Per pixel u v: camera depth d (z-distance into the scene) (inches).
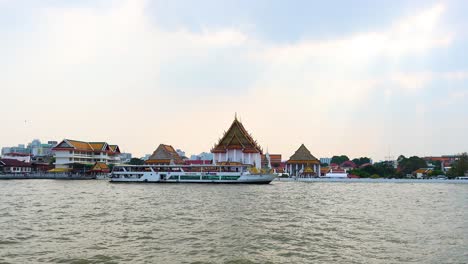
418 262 979.9
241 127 5610.2
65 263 955.3
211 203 2220.7
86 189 3508.9
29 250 1077.8
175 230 1359.5
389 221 1628.9
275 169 7652.6
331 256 1032.2
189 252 1058.1
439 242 1205.7
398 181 5930.1
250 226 1448.1
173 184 4498.0
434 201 2591.0
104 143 6889.8
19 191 3196.4
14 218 1630.2
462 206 2265.0
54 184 4451.3
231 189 3580.2
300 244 1164.5
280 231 1360.7
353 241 1211.2
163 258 998.4
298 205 2209.6
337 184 5167.3
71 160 6259.8
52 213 1784.0
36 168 6870.1
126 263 952.3
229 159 5393.7
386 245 1161.4
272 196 2800.2
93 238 1227.9
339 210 2010.3
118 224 1481.3
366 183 5600.4
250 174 4559.5
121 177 4790.8
